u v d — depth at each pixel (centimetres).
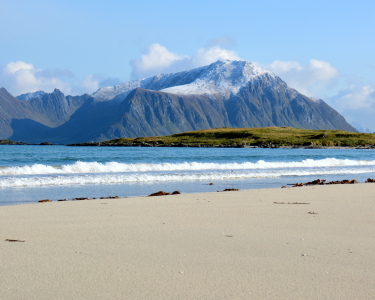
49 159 5472
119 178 2833
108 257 802
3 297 591
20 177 2773
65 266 739
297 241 960
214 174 3259
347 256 831
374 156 8275
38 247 877
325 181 2897
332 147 16325
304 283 669
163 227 1123
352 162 5200
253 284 661
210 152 10050
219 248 884
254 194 1969
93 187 2386
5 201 1791
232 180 2914
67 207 1515
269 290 635
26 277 677
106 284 651
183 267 743
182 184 2619
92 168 3459
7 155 7050
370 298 612
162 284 654
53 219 1245
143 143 19500
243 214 1367
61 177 2767
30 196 1964
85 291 620
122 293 614
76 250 854
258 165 4378
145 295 608
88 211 1418
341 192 2098
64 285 643
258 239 978
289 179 3070
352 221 1248
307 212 1420
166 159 5959
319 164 4862
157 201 1705
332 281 680
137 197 1856
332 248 895
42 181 2564
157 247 888
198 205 1588
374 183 2709
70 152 9144
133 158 6031
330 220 1259
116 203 1639
